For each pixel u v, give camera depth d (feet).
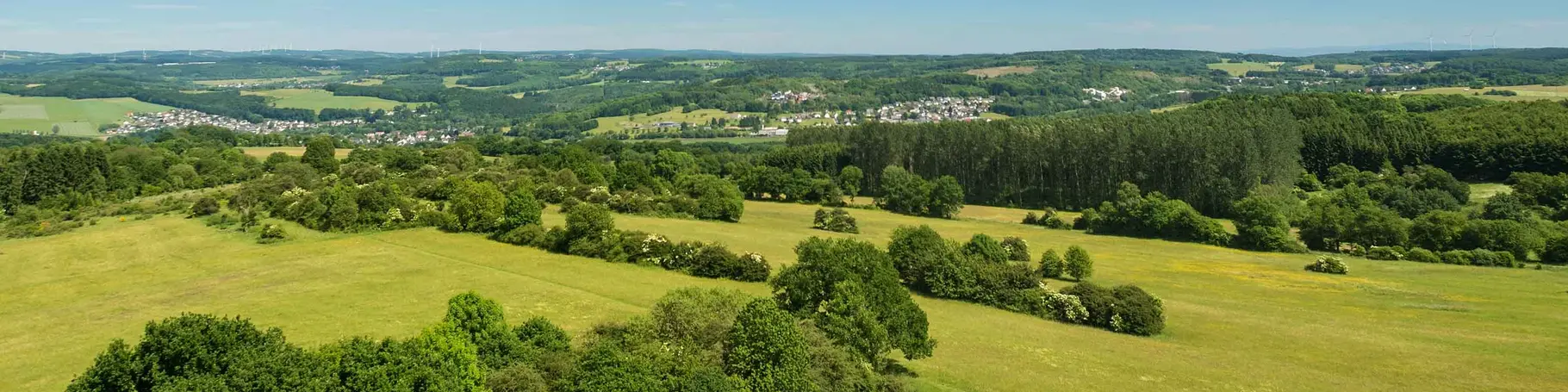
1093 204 413.80
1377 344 163.84
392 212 277.64
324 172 391.65
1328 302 203.41
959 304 197.57
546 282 203.00
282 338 104.17
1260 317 187.62
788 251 255.70
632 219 319.27
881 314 134.51
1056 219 346.13
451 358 102.73
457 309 113.80
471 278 204.64
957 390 128.98
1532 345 161.07
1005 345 158.40
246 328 99.66
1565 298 204.23
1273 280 231.09
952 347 154.81
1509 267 254.47
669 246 231.50
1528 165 380.99
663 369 104.32
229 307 173.88
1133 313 174.91
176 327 93.97
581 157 453.58
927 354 135.33
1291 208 345.31
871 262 144.77
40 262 225.97
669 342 116.98
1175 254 275.39
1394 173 400.67
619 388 97.14
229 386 89.40
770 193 442.50
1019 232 327.26
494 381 103.76
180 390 86.22
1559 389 135.33
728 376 107.14
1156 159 402.72
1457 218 283.79
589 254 238.68
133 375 90.99
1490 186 384.68
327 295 185.16
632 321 127.75
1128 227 324.39
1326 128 441.27
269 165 417.49
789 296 146.20
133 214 303.89
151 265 220.84
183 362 92.22
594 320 163.94
